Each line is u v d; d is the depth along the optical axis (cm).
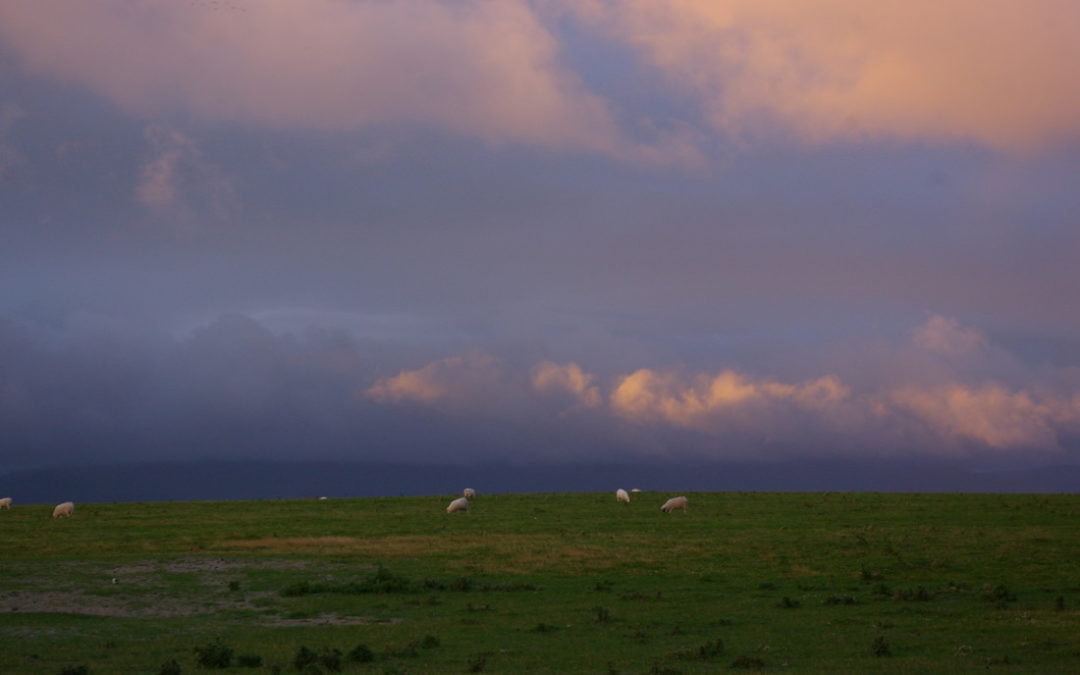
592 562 4016
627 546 4434
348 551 4381
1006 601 3048
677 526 5203
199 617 2992
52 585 3512
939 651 2259
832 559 3997
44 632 2708
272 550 4434
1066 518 5212
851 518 5406
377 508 6694
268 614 3025
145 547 4600
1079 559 3847
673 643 2408
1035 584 3406
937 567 3759
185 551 4441
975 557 3953
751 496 7325
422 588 3434
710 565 3928
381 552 4350
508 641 2458
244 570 3841
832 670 2016
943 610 2897
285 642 2506
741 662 2069
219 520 5847
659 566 3916
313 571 3825
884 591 3244
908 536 4569
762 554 4150
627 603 3106
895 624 2652
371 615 2966
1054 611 2864
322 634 2642
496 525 5394
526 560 4088
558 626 2686
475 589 3425
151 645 2483
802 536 4650
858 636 2466
